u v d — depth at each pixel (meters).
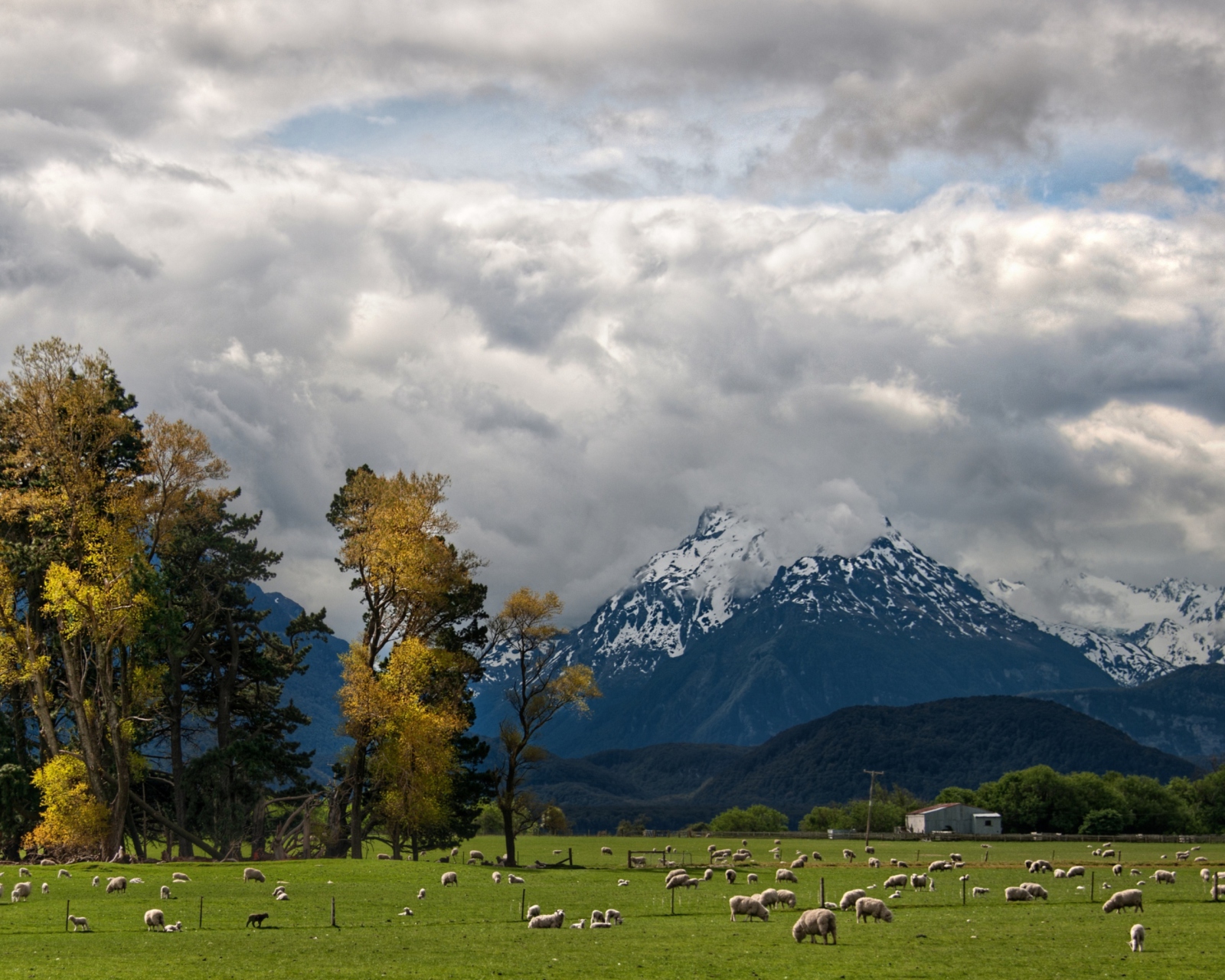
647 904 72.56
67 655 98.94
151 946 51.56
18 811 99.06
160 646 97.88
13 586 97.62
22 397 96.12
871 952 47.66
